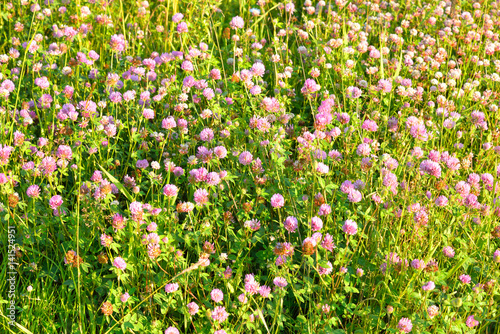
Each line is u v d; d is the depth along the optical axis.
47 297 2.92
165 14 5.82
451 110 4.39
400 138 4.11
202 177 3.20
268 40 5.95
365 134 3.86
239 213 3.25
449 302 2.69
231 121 4.01
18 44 4.89
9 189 3.16
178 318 2.90
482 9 6.68
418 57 5.52
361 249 3.25
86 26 5.14
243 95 4.35
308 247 2.63
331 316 2.87
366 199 3.36
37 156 3.58
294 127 4.20
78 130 3.81
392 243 3.05
